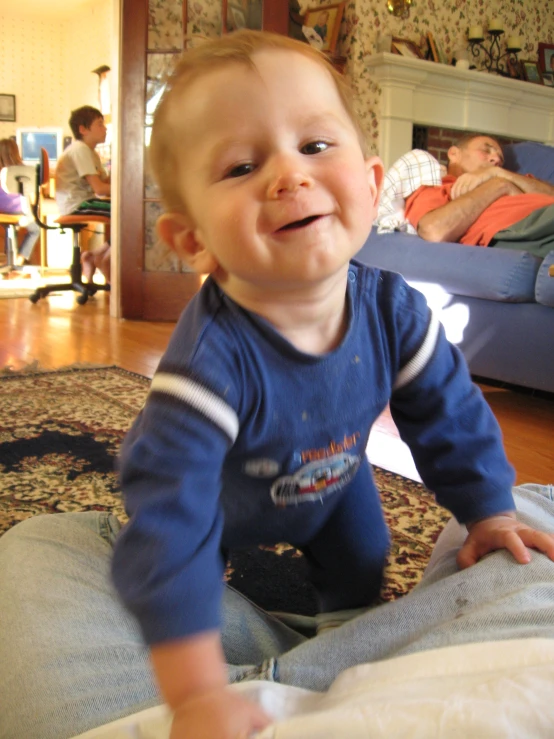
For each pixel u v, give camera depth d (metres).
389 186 2.90
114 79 3.86
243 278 0.53
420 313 0.67
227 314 0.58
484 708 0.39
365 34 4.29
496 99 4.77
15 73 7.67
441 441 0.71
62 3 7.08
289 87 0.53
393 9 4.37
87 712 0.55
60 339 3.27
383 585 0.92
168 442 0.53
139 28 3.71
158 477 0.53
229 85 0.53
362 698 0.45
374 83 4.30
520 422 2.07
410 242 2.54
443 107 4.51
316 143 0.53
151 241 3.92
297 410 0.60
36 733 0.54
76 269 4.60
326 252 0.52
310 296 0.57
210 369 0.55
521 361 2.15
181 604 0.50
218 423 0.55
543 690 0.41
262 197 0.51
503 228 2.47
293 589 1.07
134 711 0.55
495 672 0.45
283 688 0.52
